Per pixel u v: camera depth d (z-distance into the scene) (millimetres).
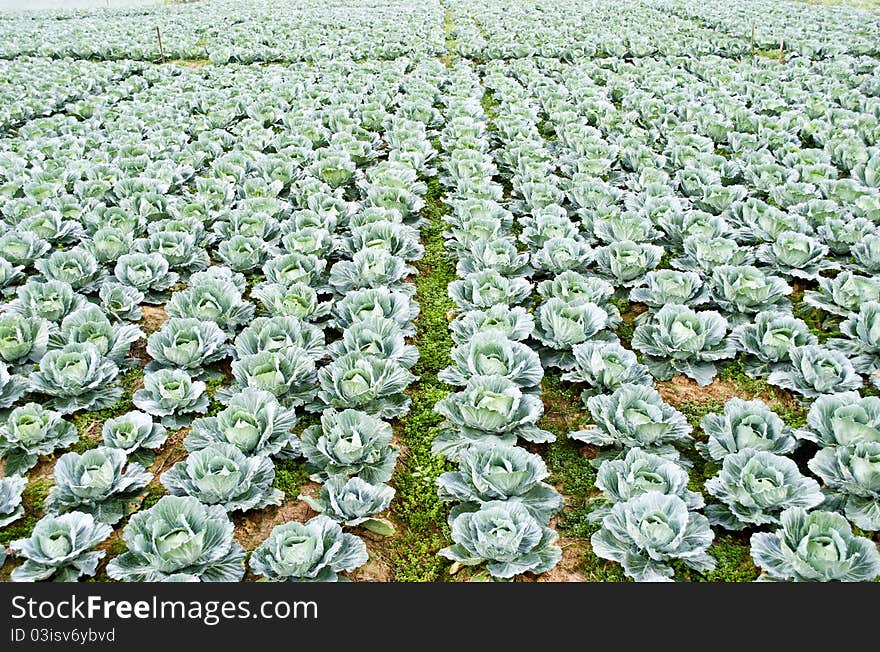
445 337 7586
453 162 11000
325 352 6688
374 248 7953
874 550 4324
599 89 16203
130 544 4434
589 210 9328
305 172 10977
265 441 5426
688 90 15938
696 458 5824
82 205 9727
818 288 8453
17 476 5188
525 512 4660
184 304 7109
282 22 26953
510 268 7922
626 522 4555
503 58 20953
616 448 5621
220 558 4562
